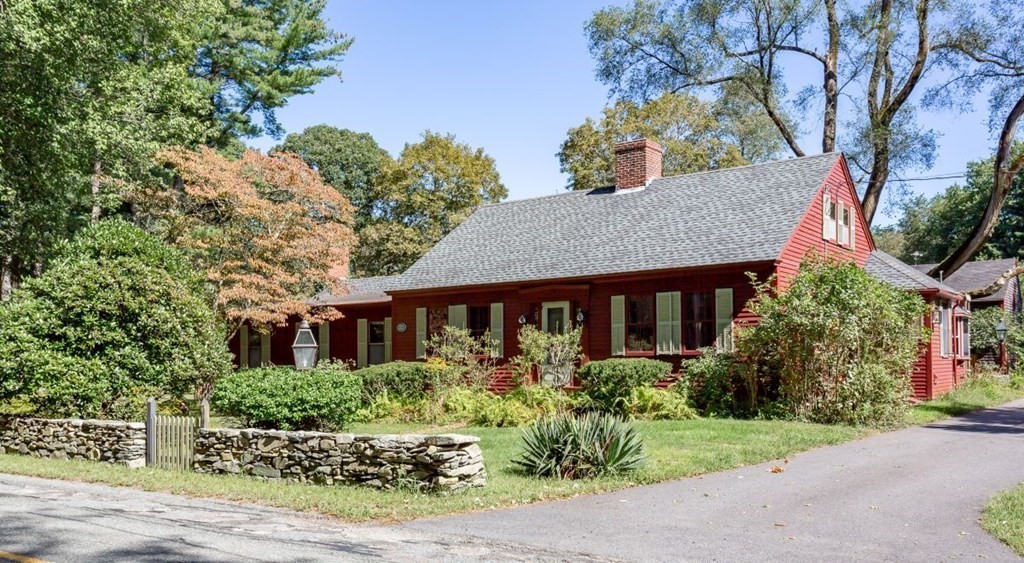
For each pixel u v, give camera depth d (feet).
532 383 68.85
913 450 41.98
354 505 27.73
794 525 25.25
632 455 34.53
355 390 48.73
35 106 68.49
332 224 76.33
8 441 44.62
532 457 34.60
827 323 51.67
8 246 76.18
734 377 59.88
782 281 61.36
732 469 36.37
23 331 44.39
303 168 75.05
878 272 74.90
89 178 81.46
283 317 73.72
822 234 69.41
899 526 25.17
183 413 51.78
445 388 64.85
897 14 96.73
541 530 24.43
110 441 39.34
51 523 24.67
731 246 63.98
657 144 84.33
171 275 51.34
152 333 48.37
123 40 76.95
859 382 51.80
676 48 104.94
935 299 73.82
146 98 81.10
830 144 104.58
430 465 30.22
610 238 74.38
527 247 80.02
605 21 106.11
